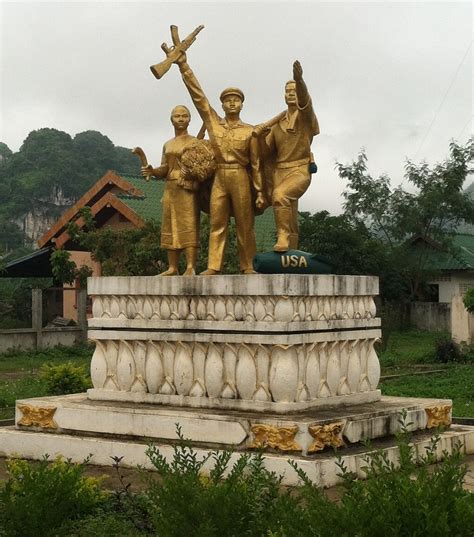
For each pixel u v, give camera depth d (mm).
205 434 10109
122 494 8297
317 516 5746
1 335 30250
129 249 27594
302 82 10672
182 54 11453
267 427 9672
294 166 11250
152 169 11758
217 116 11641
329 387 10773
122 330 11438
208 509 6234
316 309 10633
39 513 7086
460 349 26891
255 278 10359
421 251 42094
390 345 30750
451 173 41500
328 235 35750
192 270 11641
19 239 57656
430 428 11312
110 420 10852
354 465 9461
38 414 11469
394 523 5582
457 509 5605
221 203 11445
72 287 34938
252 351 10406
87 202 33875
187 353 10930
